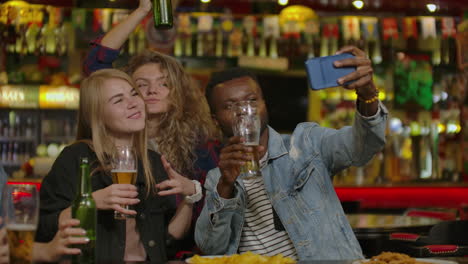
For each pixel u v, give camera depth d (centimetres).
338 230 221
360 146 207
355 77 181
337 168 227
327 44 696
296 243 216
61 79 666
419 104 716
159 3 263
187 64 693
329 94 720
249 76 230
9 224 161
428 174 697
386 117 200
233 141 189
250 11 709
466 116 707
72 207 173
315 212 220
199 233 206
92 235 172
